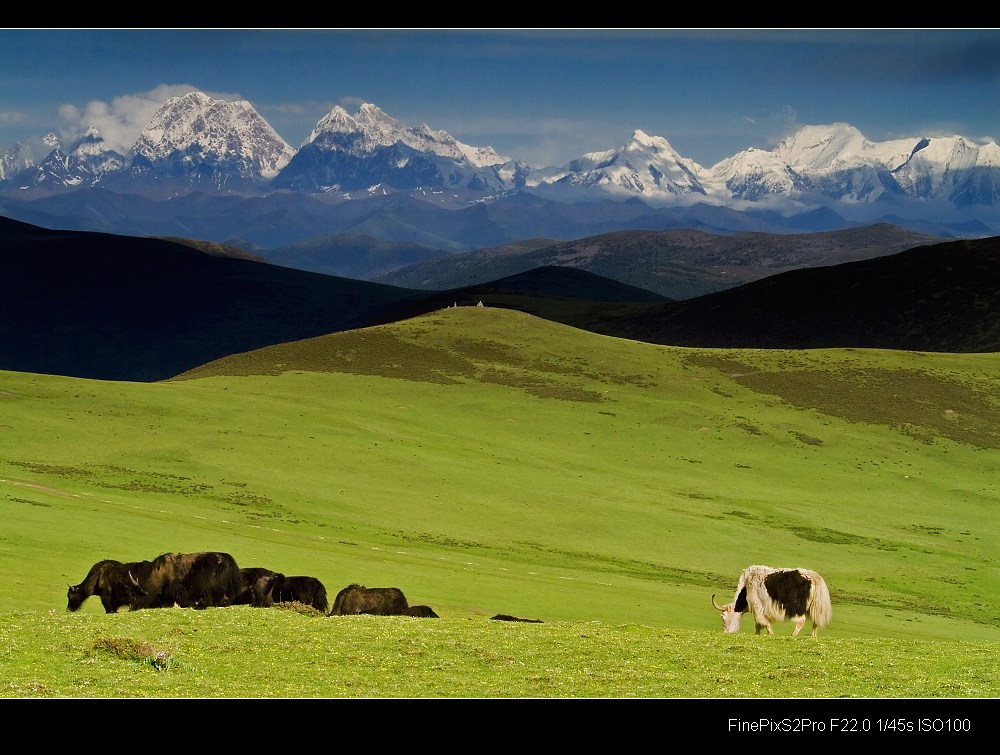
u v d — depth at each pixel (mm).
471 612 71625
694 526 133500
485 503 134250
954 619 97562
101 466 127938
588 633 42281
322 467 142250
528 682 34656
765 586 44062
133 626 40000
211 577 49312
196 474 130375
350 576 81000
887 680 35781
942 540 143125
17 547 74312
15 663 34125
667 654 38656
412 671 35688
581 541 121750
